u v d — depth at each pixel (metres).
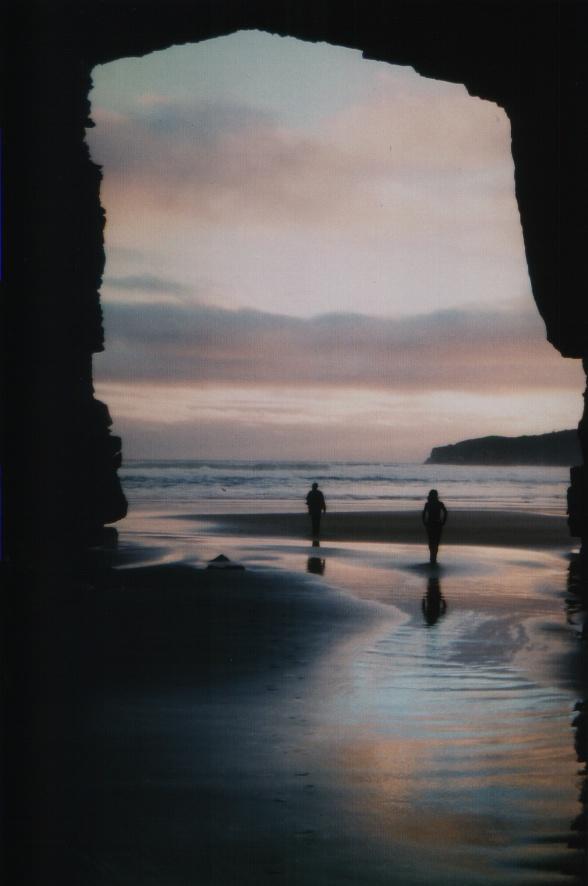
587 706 10.73
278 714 10.27
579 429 25.23
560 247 25.00
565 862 6.43
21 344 24.92
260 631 15.36
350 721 10.02
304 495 80.69
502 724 9.95
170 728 9.65
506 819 7.25
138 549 29.64
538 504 68.06
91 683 11.62
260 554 29.61
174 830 6.95
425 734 9.56
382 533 39.88
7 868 6.24
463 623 16.55
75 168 27.31
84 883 6.04
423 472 157.75
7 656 13.12
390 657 13.45
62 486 26.56
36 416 25.09
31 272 25.03
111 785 7.90
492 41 25.38
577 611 18.08
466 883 6.09
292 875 6.19
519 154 26.62
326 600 18.84
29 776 8.08
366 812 7.36
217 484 101.25
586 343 24.58
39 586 19.48
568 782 8.12
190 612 17.02
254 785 7.95
